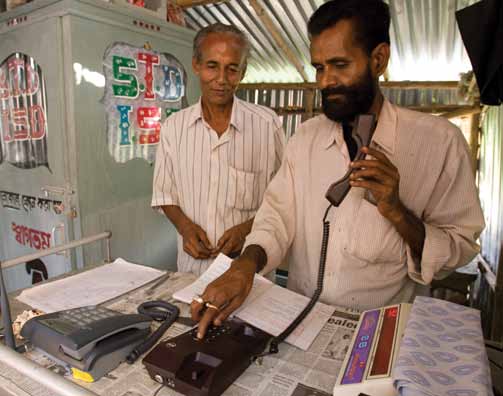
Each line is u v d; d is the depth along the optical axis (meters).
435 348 0.66
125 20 2.11
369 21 0.89
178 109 2.52
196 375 0.66
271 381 0.70
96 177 2.08
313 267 1.15
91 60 1.98
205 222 1.60
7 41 2.14
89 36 1.96
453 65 4.32
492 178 3.66
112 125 2.12
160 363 0.68
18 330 0.86
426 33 3.76
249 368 0.73
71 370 0.71
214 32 1.39
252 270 0.94
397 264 1.08
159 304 0.95
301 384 0.69
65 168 2.01
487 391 0.56
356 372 0.65
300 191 1.17
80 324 0.75
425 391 0.55
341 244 1.06
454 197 1.00
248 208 1.62
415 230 0.95
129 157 2.24
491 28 1.44
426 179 1.02
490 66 1.46
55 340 0.71
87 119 2.00
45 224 2.16
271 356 0.78
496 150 3.54
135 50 2.19
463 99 4.32
